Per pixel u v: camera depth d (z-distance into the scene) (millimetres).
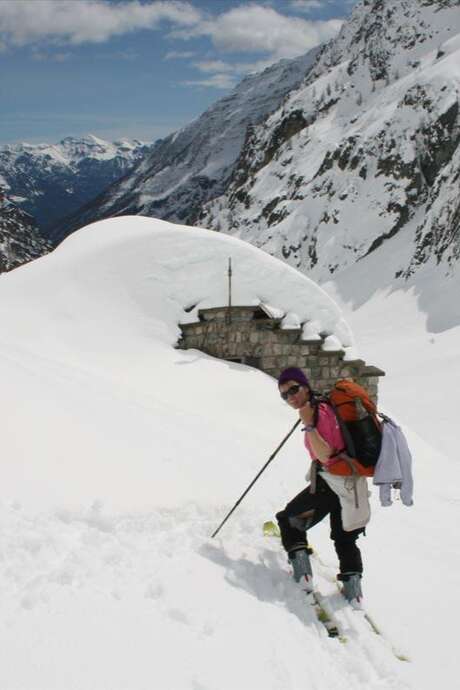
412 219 101562
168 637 4090
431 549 7531
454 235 81312
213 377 16453
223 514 6602
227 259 18781
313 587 5426
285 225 119438
